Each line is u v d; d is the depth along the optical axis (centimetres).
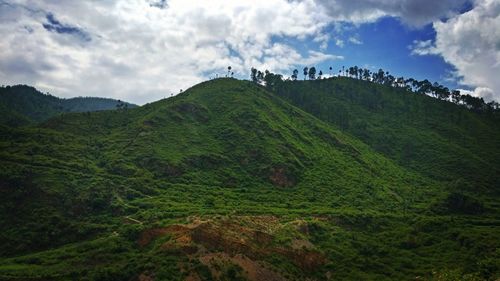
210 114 19362
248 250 8450
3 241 9481
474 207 13838
